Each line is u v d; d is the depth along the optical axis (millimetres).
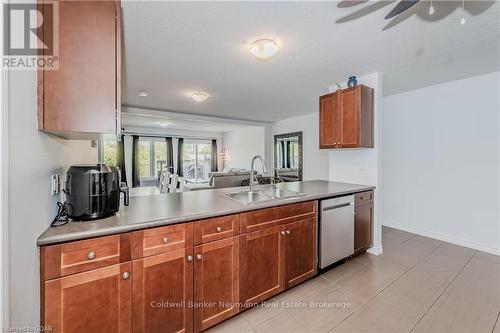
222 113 5414
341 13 1641
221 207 1645
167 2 1521
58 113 1091
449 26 1796
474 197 2928
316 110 5043
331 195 2285
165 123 6848
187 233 1409
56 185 1307
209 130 8758
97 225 1190
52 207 1235
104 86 1190
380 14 1638
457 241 3074
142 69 2701
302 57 2371
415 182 3518
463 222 3029
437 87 3258
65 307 1065
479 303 1813
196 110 5082
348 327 1578
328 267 2430
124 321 1208
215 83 3207
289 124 6082
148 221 1275
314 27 1819
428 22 1742
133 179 7660
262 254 1771
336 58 2391
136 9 1590
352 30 1859
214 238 1518
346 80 3061
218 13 1645
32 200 954
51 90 1079
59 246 1053
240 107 4750
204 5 1556
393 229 3721
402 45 2115
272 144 6734
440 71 2752
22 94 864
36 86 1018
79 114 1137
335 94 2838
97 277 1138
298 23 1765
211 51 2246
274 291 1844
